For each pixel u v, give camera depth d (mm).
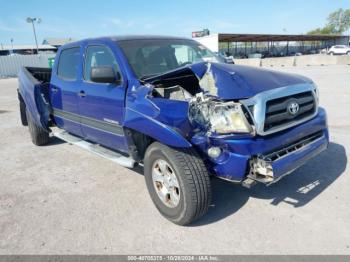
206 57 4629
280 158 2930
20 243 3068
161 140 3039
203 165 3004
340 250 2742
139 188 4125
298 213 3330
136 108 3389
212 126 2883
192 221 3184
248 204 3570
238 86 2951
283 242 2883
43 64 34094
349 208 3369
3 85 21797
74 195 4027
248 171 2896
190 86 3711
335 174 4195
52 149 6090
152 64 3959
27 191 4223
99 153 4312
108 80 3654
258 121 2820
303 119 3271
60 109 5234
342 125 6613
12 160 5539
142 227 3238
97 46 4250
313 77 16750
